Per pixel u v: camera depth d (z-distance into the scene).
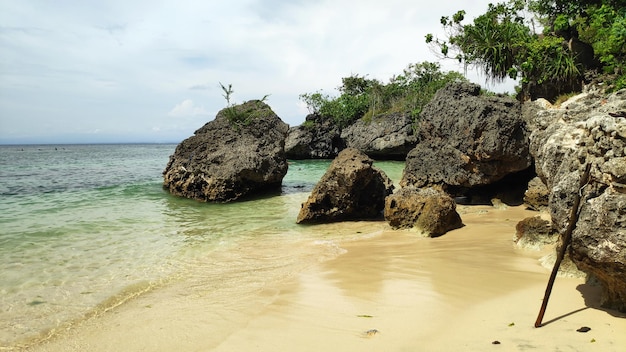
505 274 6.66
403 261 8.05
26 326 5.68
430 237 10.30
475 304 5.39
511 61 21.42
